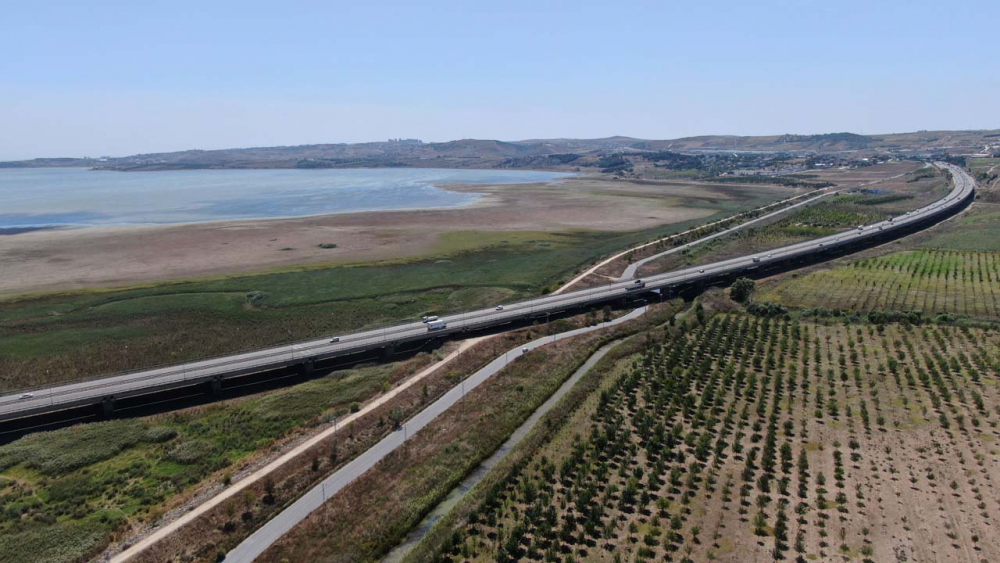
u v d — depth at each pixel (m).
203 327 137.00
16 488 78.00
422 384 105.19
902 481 74.44
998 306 141.12
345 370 114.88
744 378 104.56
